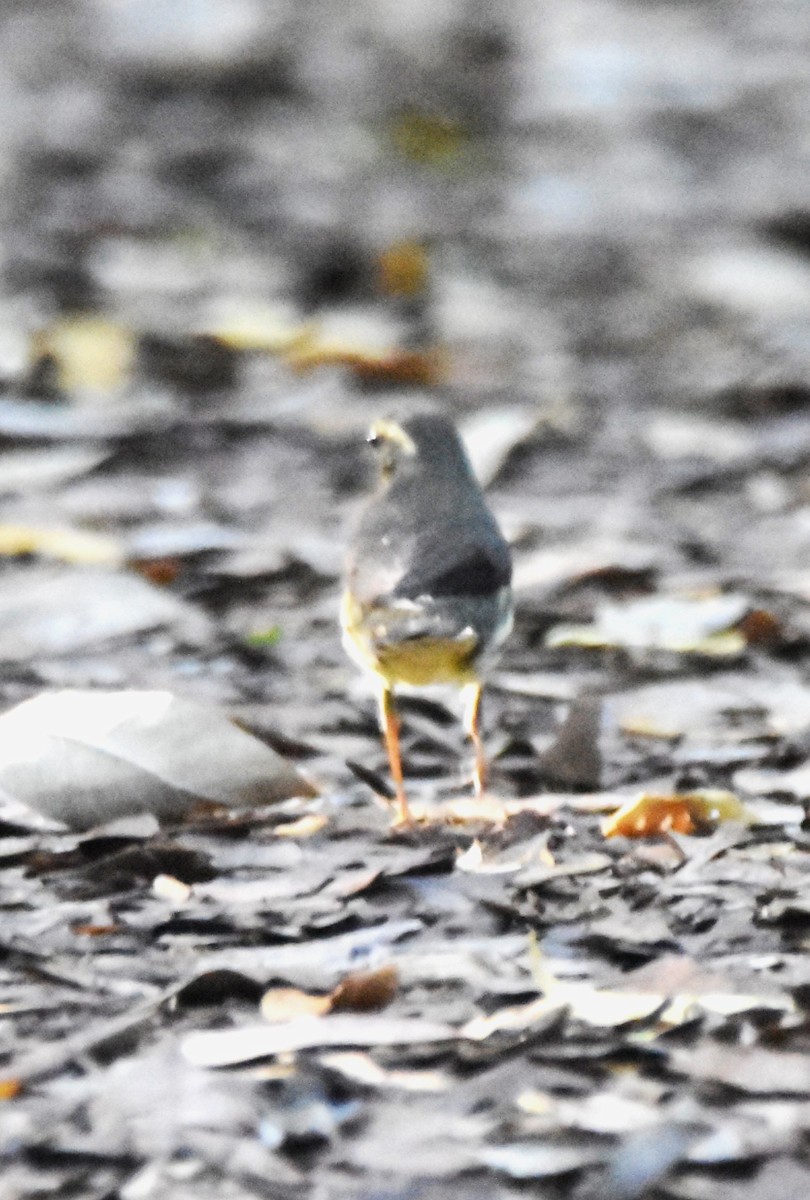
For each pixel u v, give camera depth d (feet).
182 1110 20.83
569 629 38.83
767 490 50.29
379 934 25.05
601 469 52.26
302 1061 21.77
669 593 41.52
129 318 66.13
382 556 27.17
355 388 60.44
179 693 35.09
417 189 86.89
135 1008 23.09
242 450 53.31
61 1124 20.65
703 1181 19.52
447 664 27.17
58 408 55.88
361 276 73.20
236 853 27.58
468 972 23.89
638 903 25.73
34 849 27.99
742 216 81.71
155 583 42.29
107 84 102.32
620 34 114.42
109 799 28.45
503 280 73.97
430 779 31.22
